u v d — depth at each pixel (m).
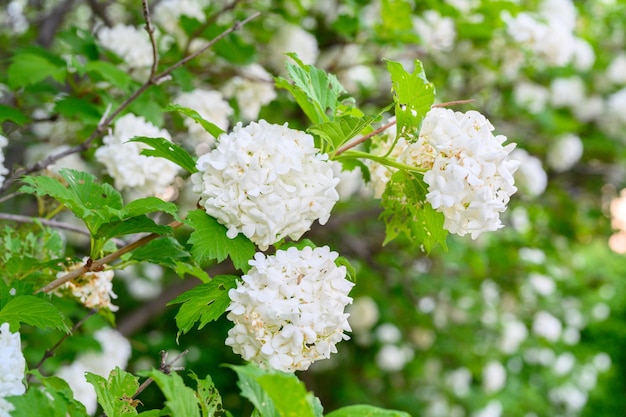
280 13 4.25
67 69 3.23
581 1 6.70
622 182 7.50
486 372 6.96
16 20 4.97
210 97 3.24
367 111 5.48
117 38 3.50
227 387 6.57
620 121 6.67
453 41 4.87
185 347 6.51
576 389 8.78
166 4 3.77
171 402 1.32
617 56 6.85
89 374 1.63
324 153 1.86
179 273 2.15
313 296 1.57
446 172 1.66
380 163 1.86
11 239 2.31
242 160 1.60
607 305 9.86
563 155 6.27
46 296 1.89
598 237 8.27
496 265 6.38
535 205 6.54
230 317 1.62
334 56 4.87
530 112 6.03
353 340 7.33
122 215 1.65
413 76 1.70
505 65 4.91
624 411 9.96
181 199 4.34
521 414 7.89
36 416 1.33
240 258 1.60
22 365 1.42
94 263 1.88
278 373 1.27
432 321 6.70
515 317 7.14
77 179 1.84
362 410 1.34
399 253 6.47
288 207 1.62
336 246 6.29
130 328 5.28
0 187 2.47
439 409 7.24
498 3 4.52
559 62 4.72
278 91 4.40
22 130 3.84
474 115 1.75
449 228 1.76
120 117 2.94
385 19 4.11
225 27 3.59
